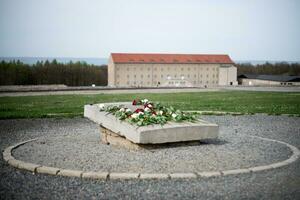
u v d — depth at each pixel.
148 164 8.02
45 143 10.67
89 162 8.20
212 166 7.92
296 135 12.72
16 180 7.12
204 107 23.92
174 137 9.57
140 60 100.94
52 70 114.56
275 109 22.53
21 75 106.88
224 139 11.40
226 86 69.25
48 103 27.09
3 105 25.03
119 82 99.06
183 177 7.19
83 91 46.97
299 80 84.50
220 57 108.94
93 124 15.42
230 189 6.61
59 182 6.99
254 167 7.85
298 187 6.71
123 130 9.87
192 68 105.50
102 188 6.66
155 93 43.84
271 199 6.14
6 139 11.66
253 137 11.85
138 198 6.19
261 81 94.88
